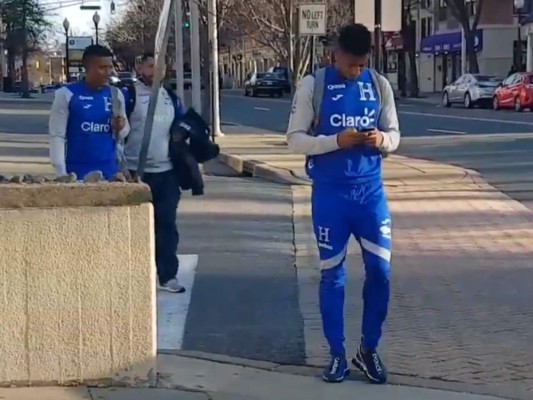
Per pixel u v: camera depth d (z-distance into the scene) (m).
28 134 30.80
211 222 12.66
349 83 6.09
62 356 5.89
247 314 7.98
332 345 6.22
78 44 72.50
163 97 8.26
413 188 15.52
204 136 8.38
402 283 9.01
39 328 5.84
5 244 5.75
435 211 13.27
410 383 6.21
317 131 6.14
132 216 5.87
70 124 7.54
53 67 118.69
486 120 32.94
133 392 5.88
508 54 58.97
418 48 68.88
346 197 6.05
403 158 20.05
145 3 45.28
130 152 8.16
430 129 29.41
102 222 5.84
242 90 81.75
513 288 8.82
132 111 8.12
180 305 8.24
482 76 43.44
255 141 25.66
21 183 5.89
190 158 8.34
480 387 6.16
